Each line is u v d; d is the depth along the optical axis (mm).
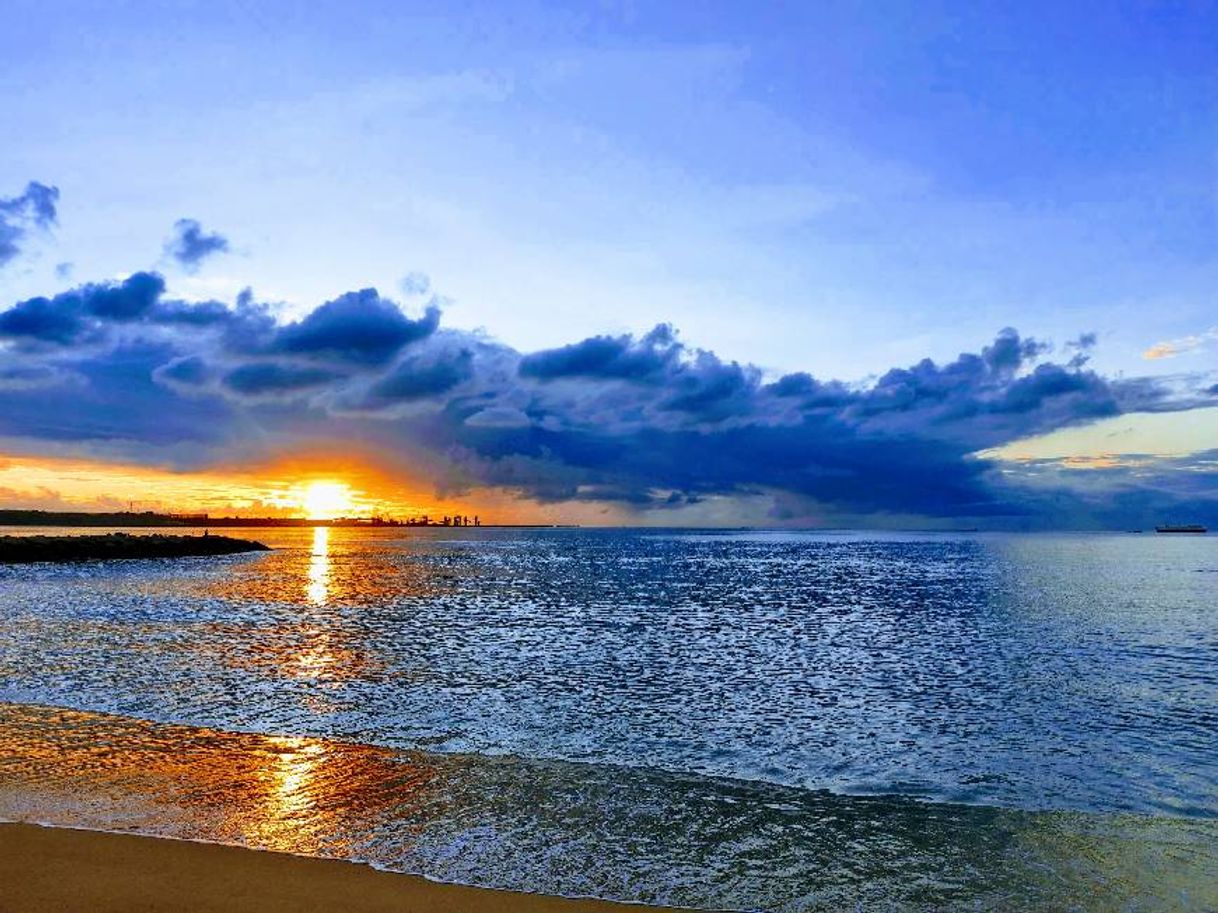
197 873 7027
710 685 17984
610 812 9305
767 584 51250
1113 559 93375
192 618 30594
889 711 15586
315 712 14680
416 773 10695
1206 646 24688
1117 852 8422
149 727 13141
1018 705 16219
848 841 8609
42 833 7930
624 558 93312
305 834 8242
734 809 9578
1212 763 12180
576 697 16469
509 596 41906
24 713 14086
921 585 50875
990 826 9211
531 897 6867
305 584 49875
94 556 81188
